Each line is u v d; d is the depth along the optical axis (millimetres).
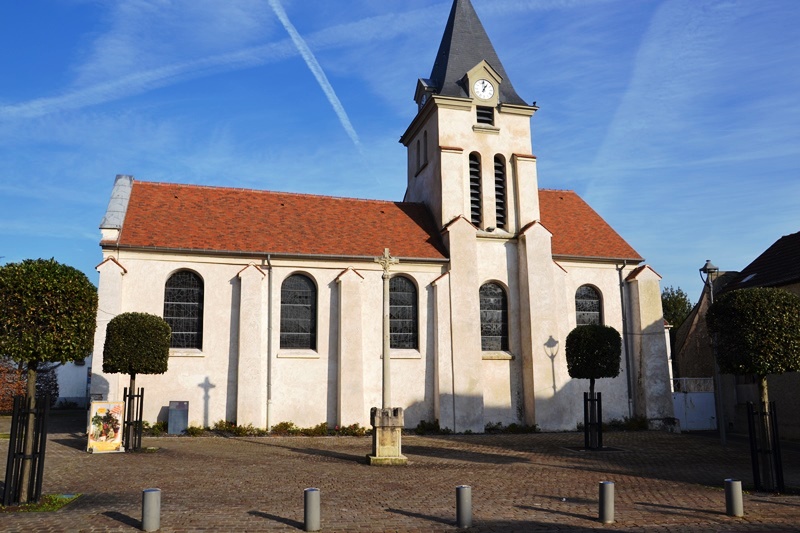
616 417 29984
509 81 33344
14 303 11867
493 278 29797
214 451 19859
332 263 27547
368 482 14359
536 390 28406
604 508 10477
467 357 27906
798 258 27766
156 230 26219
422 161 33500
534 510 11406
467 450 21375
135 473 15156
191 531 9469
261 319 26141
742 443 24156
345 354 26375
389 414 17953
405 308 28594
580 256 30797
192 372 25188
